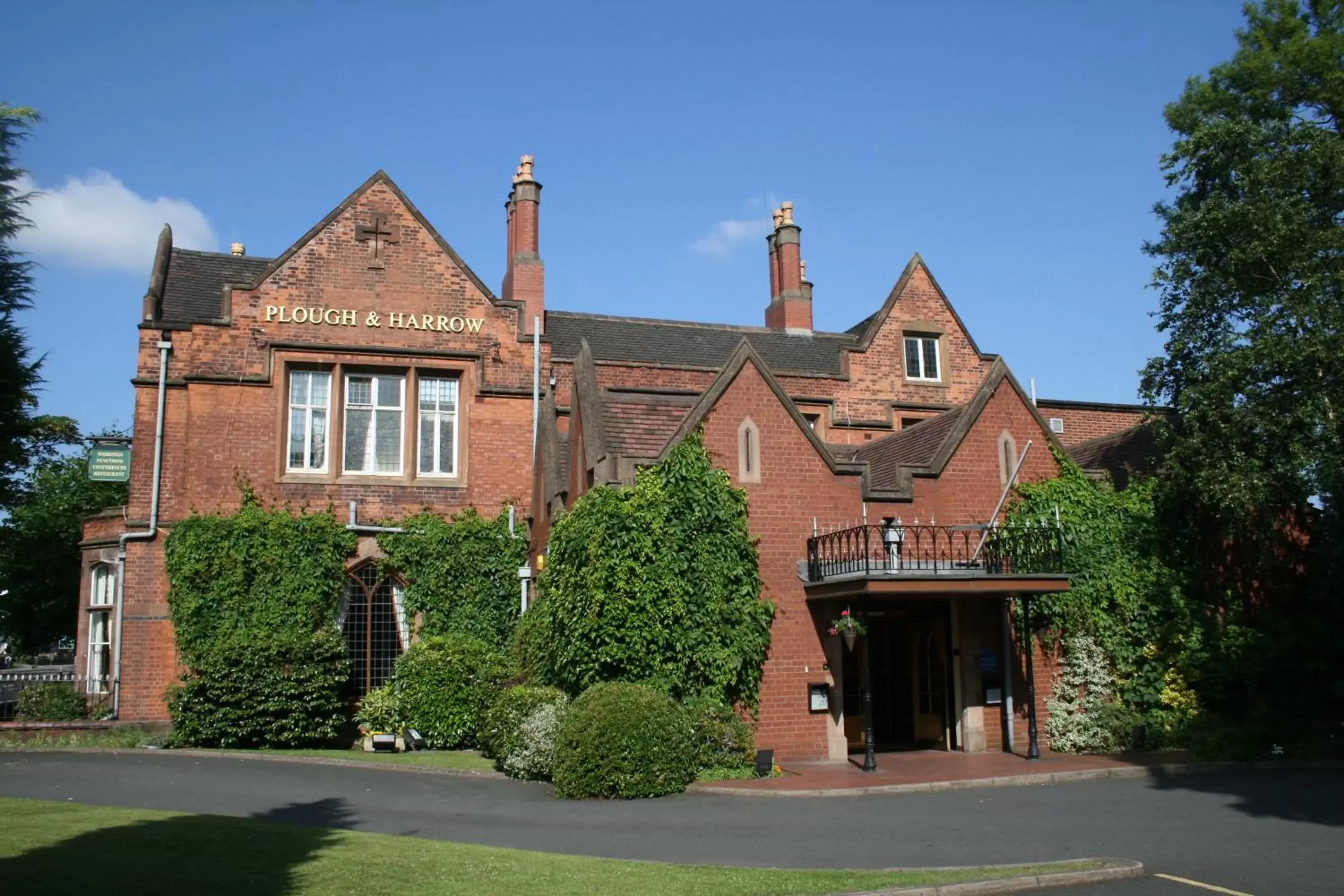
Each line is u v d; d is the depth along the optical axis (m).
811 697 17.03
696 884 8.73
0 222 14.77
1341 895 8.58
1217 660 18.70
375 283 23.25
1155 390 20.02
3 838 10.02
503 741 16.55
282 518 21.61
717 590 16.59
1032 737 16.72
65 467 39.31
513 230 26.83
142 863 9.06
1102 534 18.92
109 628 22.38
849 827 11.76
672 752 14.33
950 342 27.52
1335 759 16.34
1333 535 18.69
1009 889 8.86
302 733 20.17
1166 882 9.10
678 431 17.16
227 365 22.14
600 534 16.12
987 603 18.25
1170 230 19.97
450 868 9.28
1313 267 17.75
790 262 29.89
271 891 8.33
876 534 17.98
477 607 22.59
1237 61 23.02
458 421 23.58
